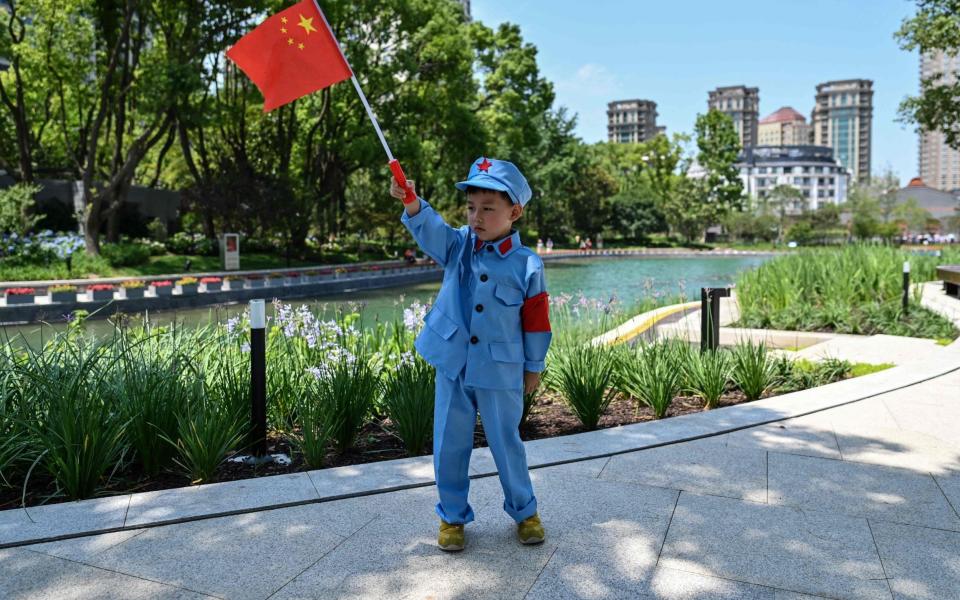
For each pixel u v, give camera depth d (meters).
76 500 3.31
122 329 4.68
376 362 5.62
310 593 2.37
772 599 2.32
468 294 2.71
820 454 3.90
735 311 12.18
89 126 30.83
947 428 4.43
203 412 3.83
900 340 8.40
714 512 3.07
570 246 66.94
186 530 2.90
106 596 2.35
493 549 2.71
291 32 3.07
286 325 6.08
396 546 2.74
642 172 87.31
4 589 2.40
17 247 21.70
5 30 24.31
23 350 4.52
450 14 34.31
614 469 3.66
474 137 35.28
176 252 29.67
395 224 38.81
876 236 68.25
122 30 24.39
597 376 4.87
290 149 33.44
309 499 3.21
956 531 2.86
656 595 2.35
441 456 2.72
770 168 150.38
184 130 29.64
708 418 4.65
